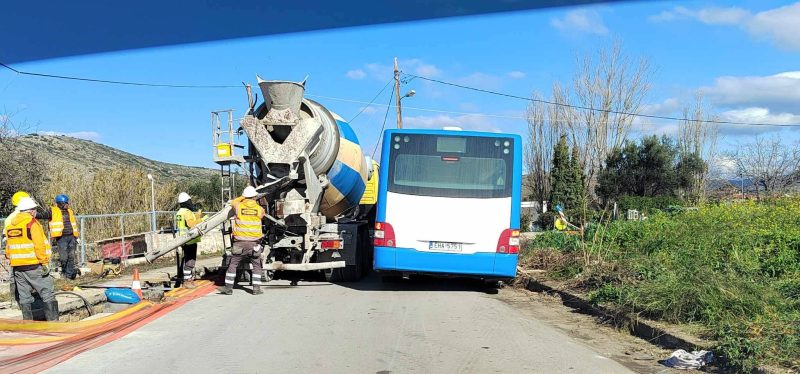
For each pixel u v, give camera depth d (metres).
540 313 10.06
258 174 12.92
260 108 12.66
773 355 6.09
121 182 22.27
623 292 9.20
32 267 8.42
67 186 20.86
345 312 9.66
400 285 13.28
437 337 7.88
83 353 6.92
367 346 7.30
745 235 11.16
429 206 11.58
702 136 46.44
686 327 7.83
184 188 34.72
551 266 13.84
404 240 11.55
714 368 6.43
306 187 12.66
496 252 11.45
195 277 14.05
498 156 11.69
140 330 8.18
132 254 17.22
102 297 10.85
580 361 6.74
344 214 15.16
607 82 46.44
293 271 14.24
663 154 43.81
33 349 7.21
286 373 6.11
